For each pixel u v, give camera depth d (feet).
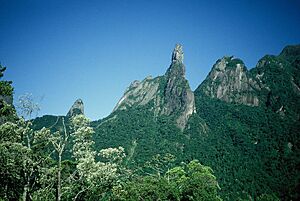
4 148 114.62
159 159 558.15
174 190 237.86
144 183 230.07
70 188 129.70
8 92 126.62
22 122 123.65
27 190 126.31
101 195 148.87
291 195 526.98
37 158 126.11
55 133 128.98
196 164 307.99
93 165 123.54
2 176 120.88
